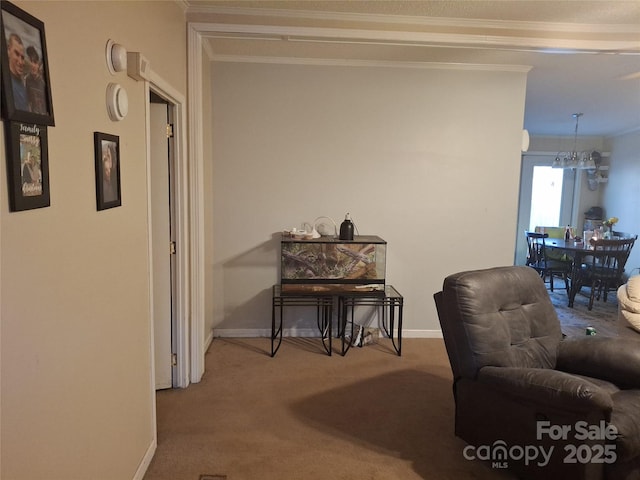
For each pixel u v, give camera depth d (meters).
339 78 3.71
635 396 1.93
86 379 1.43
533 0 2.56
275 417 2.54
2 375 1.00
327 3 2.66
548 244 5.73
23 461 1.08
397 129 3.78
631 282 2.94
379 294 3.48
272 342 3.45
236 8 2.74
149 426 2.12
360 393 2.86
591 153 6.97
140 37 1.94
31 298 1.11
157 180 2.72
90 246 1.45
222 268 3.81
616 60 3.43
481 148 3.83
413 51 3.40
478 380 2.09
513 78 3.76
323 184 3.80
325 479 2.02
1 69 0.98
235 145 3.71
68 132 1.29
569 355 2.32
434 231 3.90
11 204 1.02
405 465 2.13
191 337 2.95
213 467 2.09
